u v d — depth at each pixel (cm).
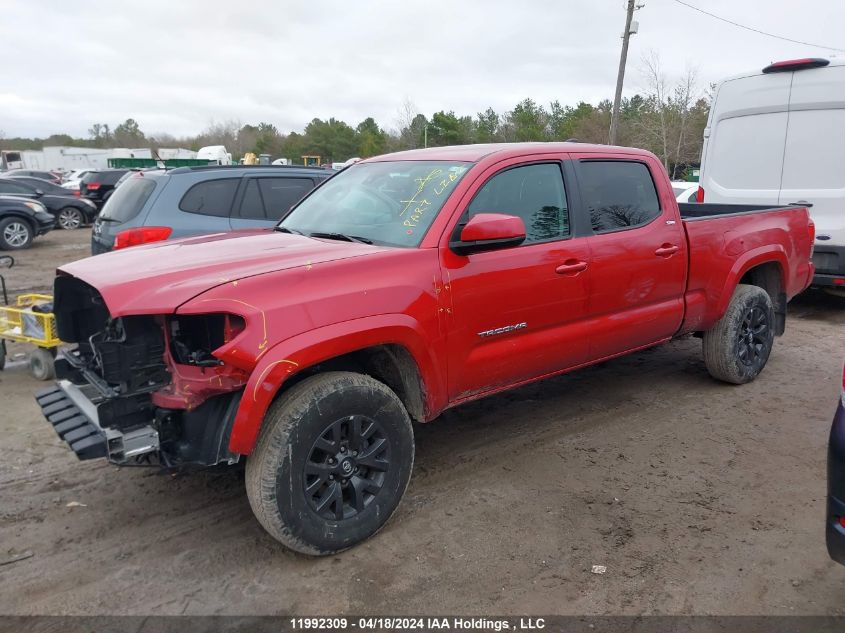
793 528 349
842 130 761
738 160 846
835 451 256
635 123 4028
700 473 411
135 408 300
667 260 476
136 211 650
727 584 304
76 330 365
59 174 4550
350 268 324
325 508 317
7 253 1496
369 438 332
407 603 293
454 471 415
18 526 354
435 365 353
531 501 378
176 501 381
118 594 300
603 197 449
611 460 429
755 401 531
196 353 300
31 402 538
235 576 312
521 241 370
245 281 298
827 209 780
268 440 297
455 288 358
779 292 598
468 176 380
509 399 541
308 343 298
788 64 788
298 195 724
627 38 2897
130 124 9644
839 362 636
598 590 300
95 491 393
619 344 464
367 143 5916
